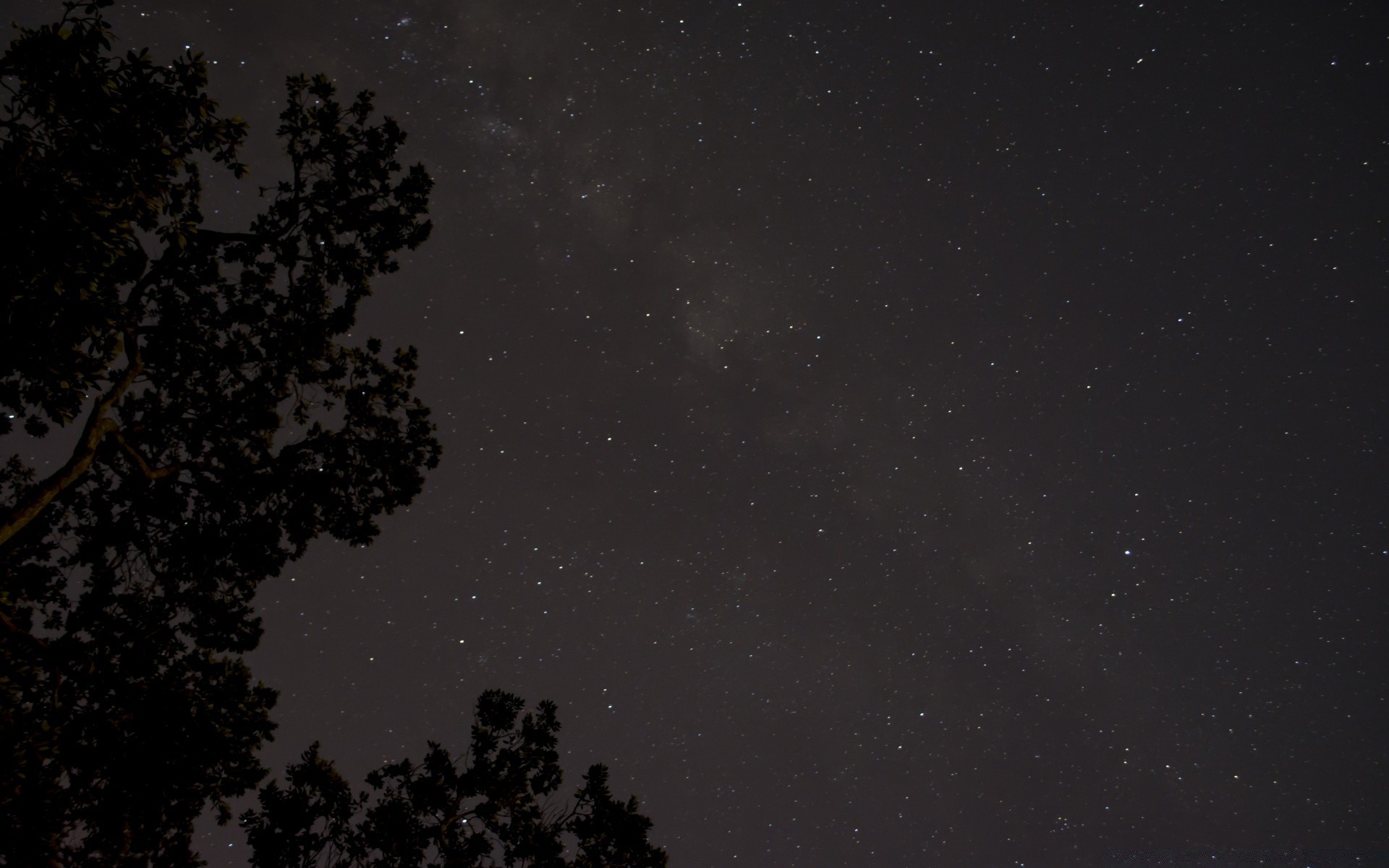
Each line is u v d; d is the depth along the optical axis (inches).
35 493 275.9
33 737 279.7
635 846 316.5
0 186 209.5
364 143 338.6
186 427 344.5
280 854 296.0
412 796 313.7
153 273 319.9
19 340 229.5
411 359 374.6
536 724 337.7
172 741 304.5
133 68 244.1
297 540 358.9
